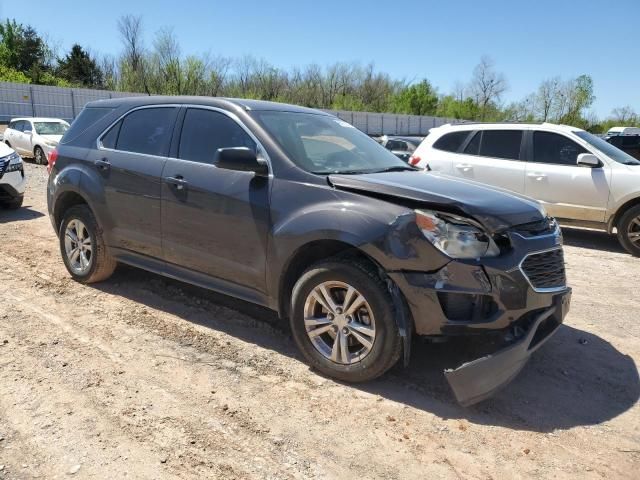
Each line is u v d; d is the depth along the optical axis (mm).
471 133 9250
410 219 3275
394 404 3359
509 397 3512
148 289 5281
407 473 2744
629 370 3973
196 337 4250
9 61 61000
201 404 3309
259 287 3902
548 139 8547
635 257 7723
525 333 3256
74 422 3068
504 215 3342
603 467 2830
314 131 4418
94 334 4250
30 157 18812
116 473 2666
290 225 3627
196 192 4152
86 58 66375
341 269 3434
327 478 2693
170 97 4766
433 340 3326
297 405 3326
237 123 4180
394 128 58438
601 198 7949
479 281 3176
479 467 2805
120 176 4738
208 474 2691
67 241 5430
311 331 3672
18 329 4293
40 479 2600
